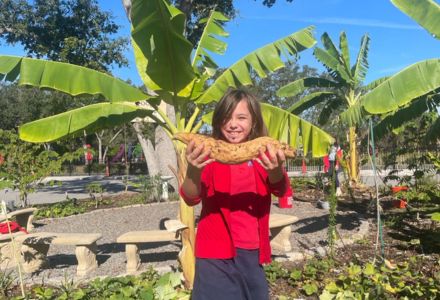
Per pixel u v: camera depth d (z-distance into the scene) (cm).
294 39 675
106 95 542
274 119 620
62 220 1173
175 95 564
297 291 514
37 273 645
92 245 666
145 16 493
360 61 1652
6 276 579
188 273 507
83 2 1750
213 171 265
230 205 266
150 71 535
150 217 1180
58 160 1177
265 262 272
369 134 702
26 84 530
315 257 655
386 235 822
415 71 643
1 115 3903
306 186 1684
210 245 266
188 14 1540
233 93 263
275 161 239
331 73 1684
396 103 634
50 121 570
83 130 582
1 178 1124
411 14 671
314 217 1073
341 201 1333
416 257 644
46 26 1791
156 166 1605
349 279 495
